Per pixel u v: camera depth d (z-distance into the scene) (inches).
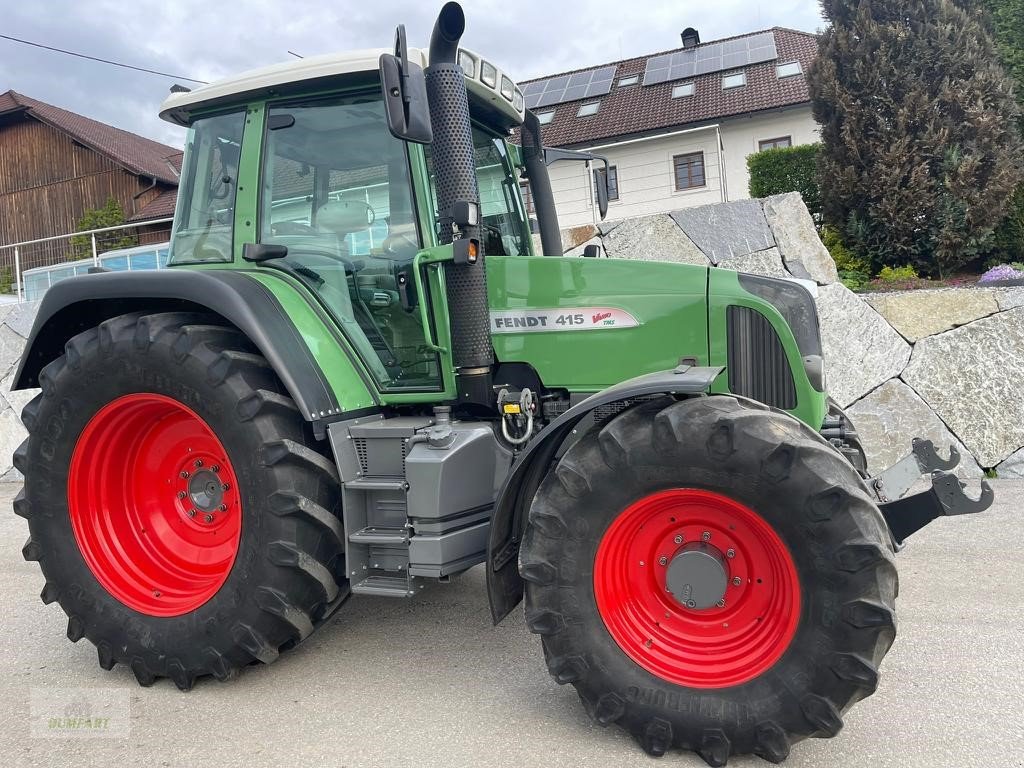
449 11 103.3
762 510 87.5
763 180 454.6
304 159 126.6
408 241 120.6
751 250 261.6
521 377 121.4
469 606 147.6
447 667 118.6
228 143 131.9
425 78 108.8
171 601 117.3
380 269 122.4
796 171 445.1
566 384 118.9
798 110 720.3
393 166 121.4
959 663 111.3
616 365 117.0
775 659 87.0
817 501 84.5
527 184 165.2
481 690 110.0
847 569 83.3
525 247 154.0
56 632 140.3
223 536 123.0
